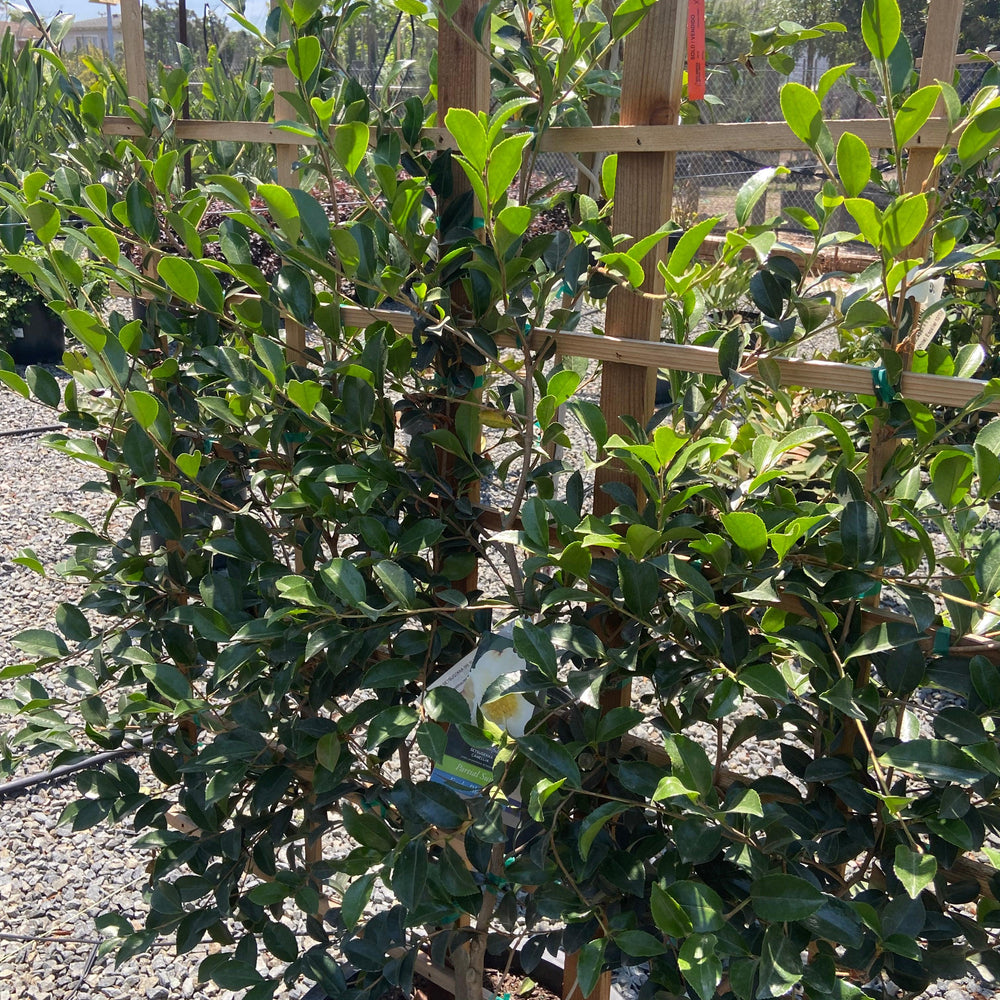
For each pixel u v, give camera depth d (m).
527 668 1.15
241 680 1.38
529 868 1.14
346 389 1.31
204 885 1.42
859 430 1.59
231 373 1.41
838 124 1.25
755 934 1.03
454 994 1.65
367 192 1.22
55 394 1.50
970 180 3.02
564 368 1.58
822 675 1.11
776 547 0.99
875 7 0.95
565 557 1.07
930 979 1.02
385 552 1.23
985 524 3.50
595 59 1.23
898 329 1.04
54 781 2.58
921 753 0.94
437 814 1.15
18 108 7.24
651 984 1.11
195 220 1.69
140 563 1.57
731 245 1.12
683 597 1.05
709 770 0.95
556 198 1.53
